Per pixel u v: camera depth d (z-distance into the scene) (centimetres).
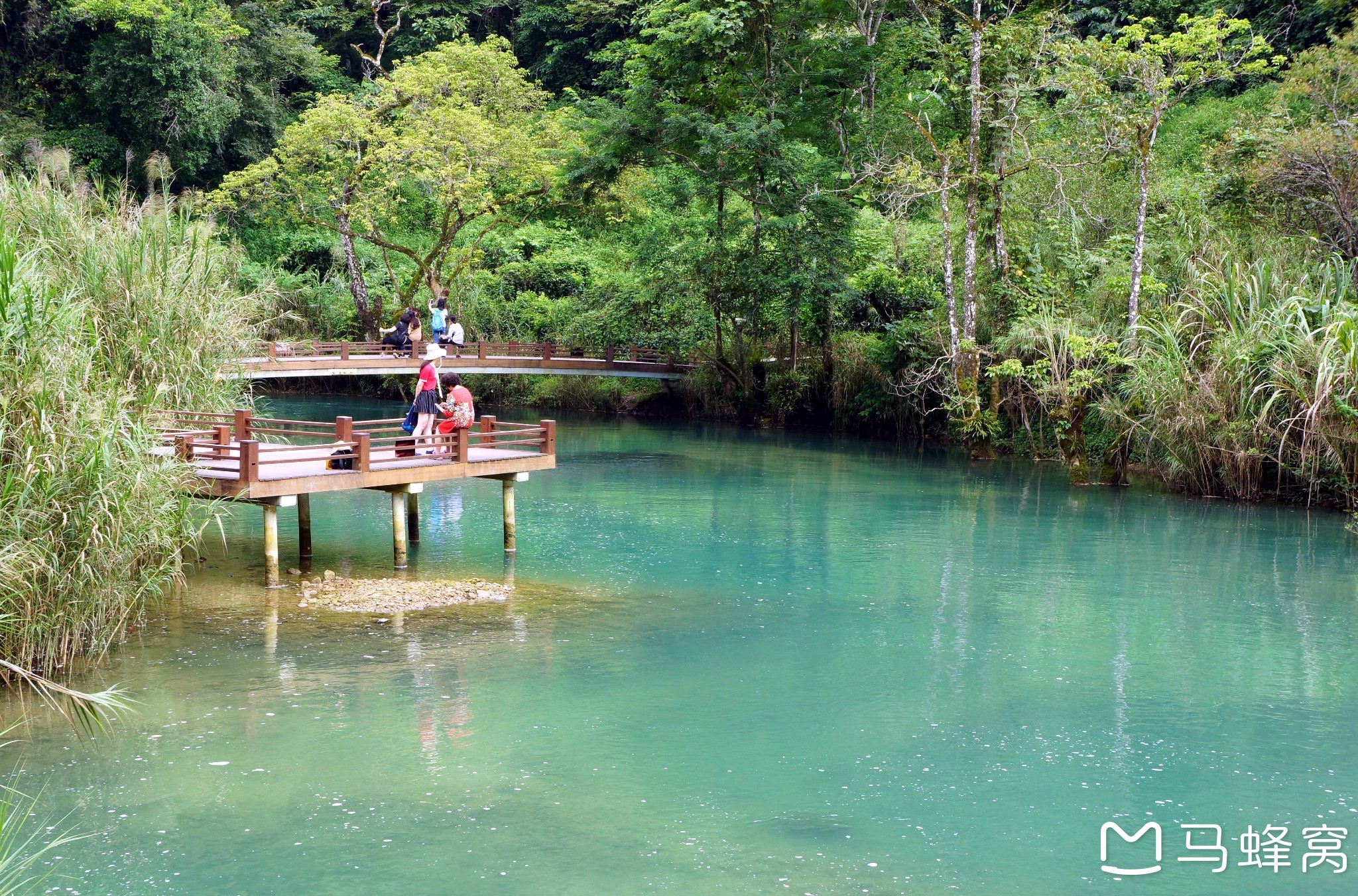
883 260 3300
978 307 2725
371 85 4347
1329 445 1923
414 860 723
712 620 1293
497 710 991
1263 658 1182
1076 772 885
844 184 3294
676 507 2059
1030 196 2806
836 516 1978
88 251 1370
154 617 1242
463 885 693
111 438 1016
